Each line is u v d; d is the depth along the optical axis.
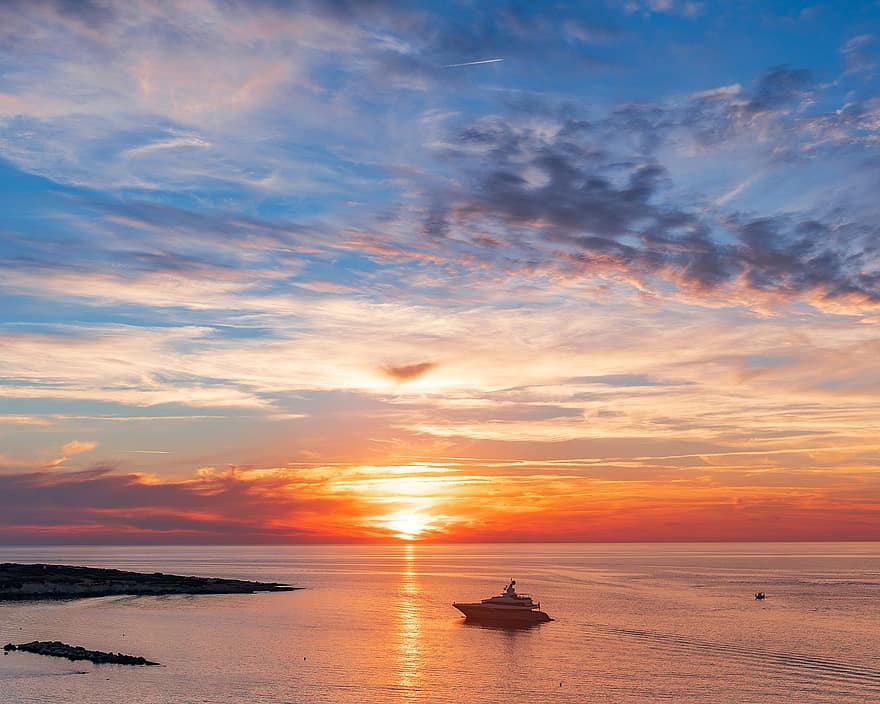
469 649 98.75
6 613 132.00
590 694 74.00
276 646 99.31
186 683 75.75
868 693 74.06
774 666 86.69
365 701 70.75
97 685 73.88
